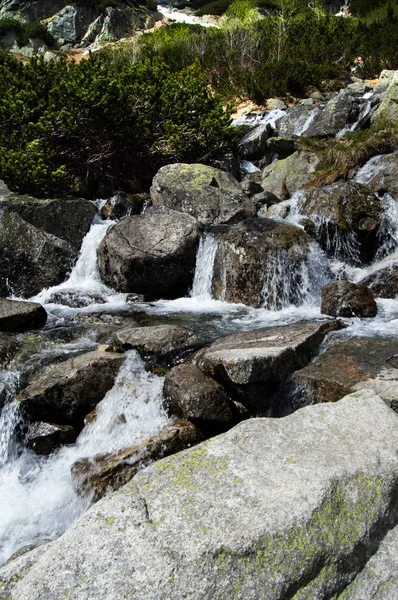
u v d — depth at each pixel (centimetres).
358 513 251
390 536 256
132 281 843
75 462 448
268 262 785
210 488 256
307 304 801
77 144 1156
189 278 859
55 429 498
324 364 510
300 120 1692
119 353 583
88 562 221
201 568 215
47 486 455
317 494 249
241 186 1095
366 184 1051
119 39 4238
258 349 522
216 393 480
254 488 255
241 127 1393
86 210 966
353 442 293
